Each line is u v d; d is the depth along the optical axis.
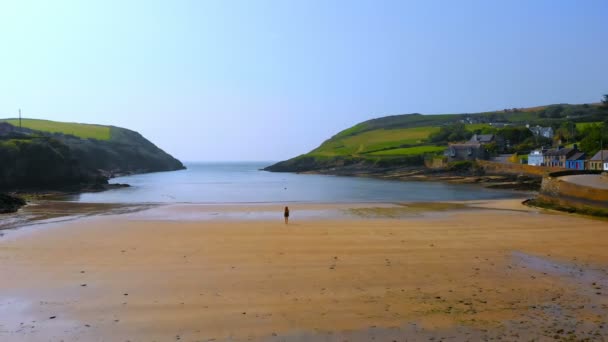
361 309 11.88
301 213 34.69
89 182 79.25
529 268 16.19
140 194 62.41
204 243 21.14
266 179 114.06
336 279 14.77
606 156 78.00
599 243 21.12
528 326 10.60
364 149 164.12
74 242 21.47
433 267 16.33
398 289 13.63
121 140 175.25
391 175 115.31
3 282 14.46
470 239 22.16
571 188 35.28
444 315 11.38
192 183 96.06
